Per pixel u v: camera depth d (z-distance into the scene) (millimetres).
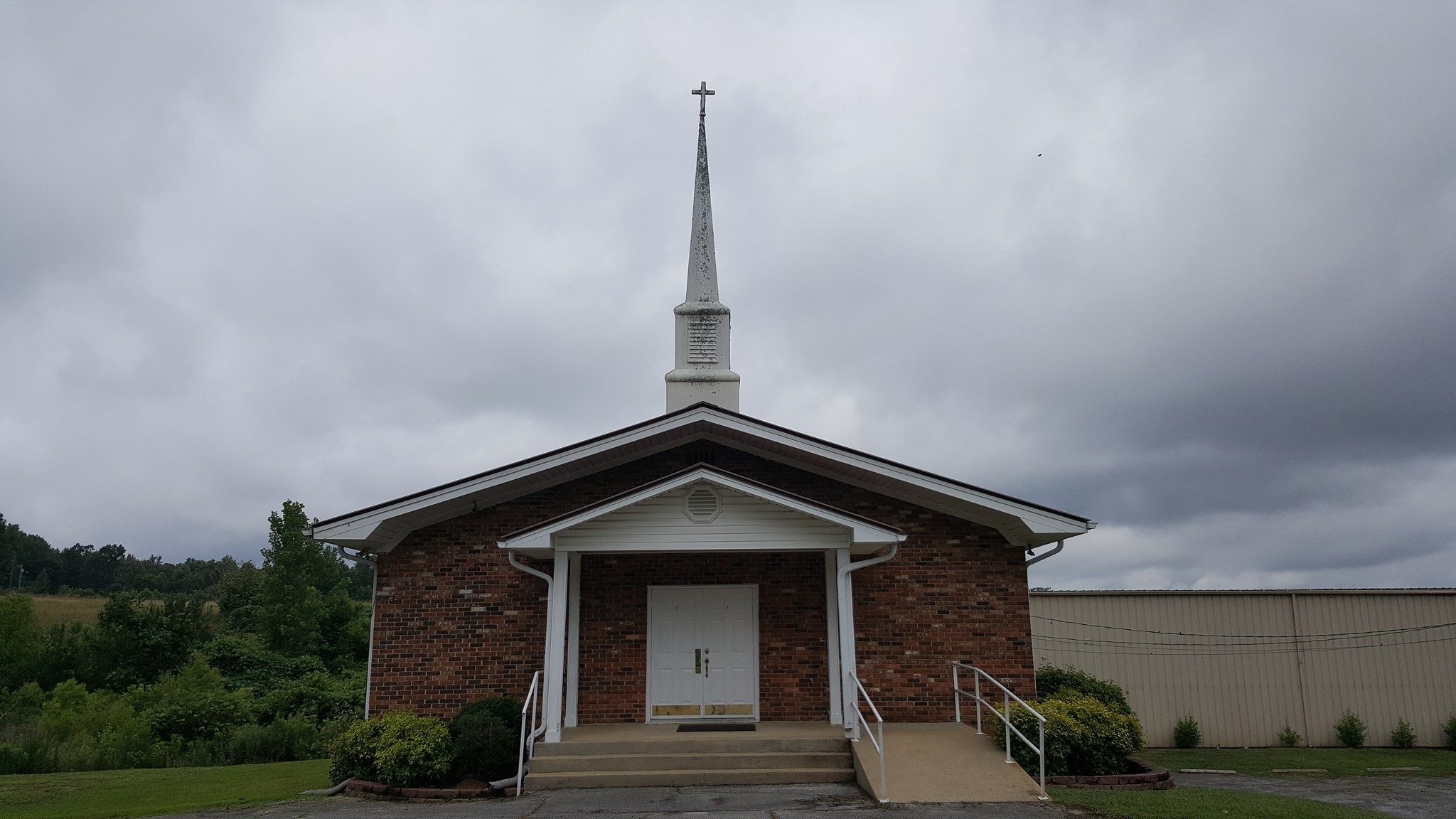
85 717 23359
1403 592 25000
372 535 14922
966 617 15766
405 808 11844
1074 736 13000
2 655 34469
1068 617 25422
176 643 36969
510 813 11062
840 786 12484
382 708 15445
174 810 12453
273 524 41281
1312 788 15273
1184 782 15461
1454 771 18156
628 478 16266
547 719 13469
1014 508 14672
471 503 15859
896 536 13539
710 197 21000
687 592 15922
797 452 15570
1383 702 24516
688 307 19688
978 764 12477
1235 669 24969
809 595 15875
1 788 15398
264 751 22344
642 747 13312
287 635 39688
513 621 15727
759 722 15273
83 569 103750
